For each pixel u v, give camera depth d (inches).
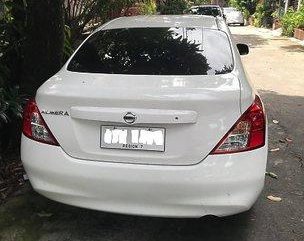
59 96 110.3
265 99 302.8
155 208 108.6
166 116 104.1
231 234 127.3
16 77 185.0
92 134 109.0
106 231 128.1
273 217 137.5
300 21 769.6
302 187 160.1
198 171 104.6
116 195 108.8
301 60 501.0
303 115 260.2
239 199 106.7
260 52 577.3
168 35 142.2
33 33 169.0
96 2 298.5
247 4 1398.9
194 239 124.6
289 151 196.7
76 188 110.7
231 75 122.2
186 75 121.6
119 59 131.1
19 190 150.3
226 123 105.7
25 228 128.4
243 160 106.0
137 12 408.5
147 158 106.2
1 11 170.1
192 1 975.6
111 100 106.3
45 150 112.0
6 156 172.4
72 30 288.2
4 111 154.4
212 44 137.6
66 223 131.6
